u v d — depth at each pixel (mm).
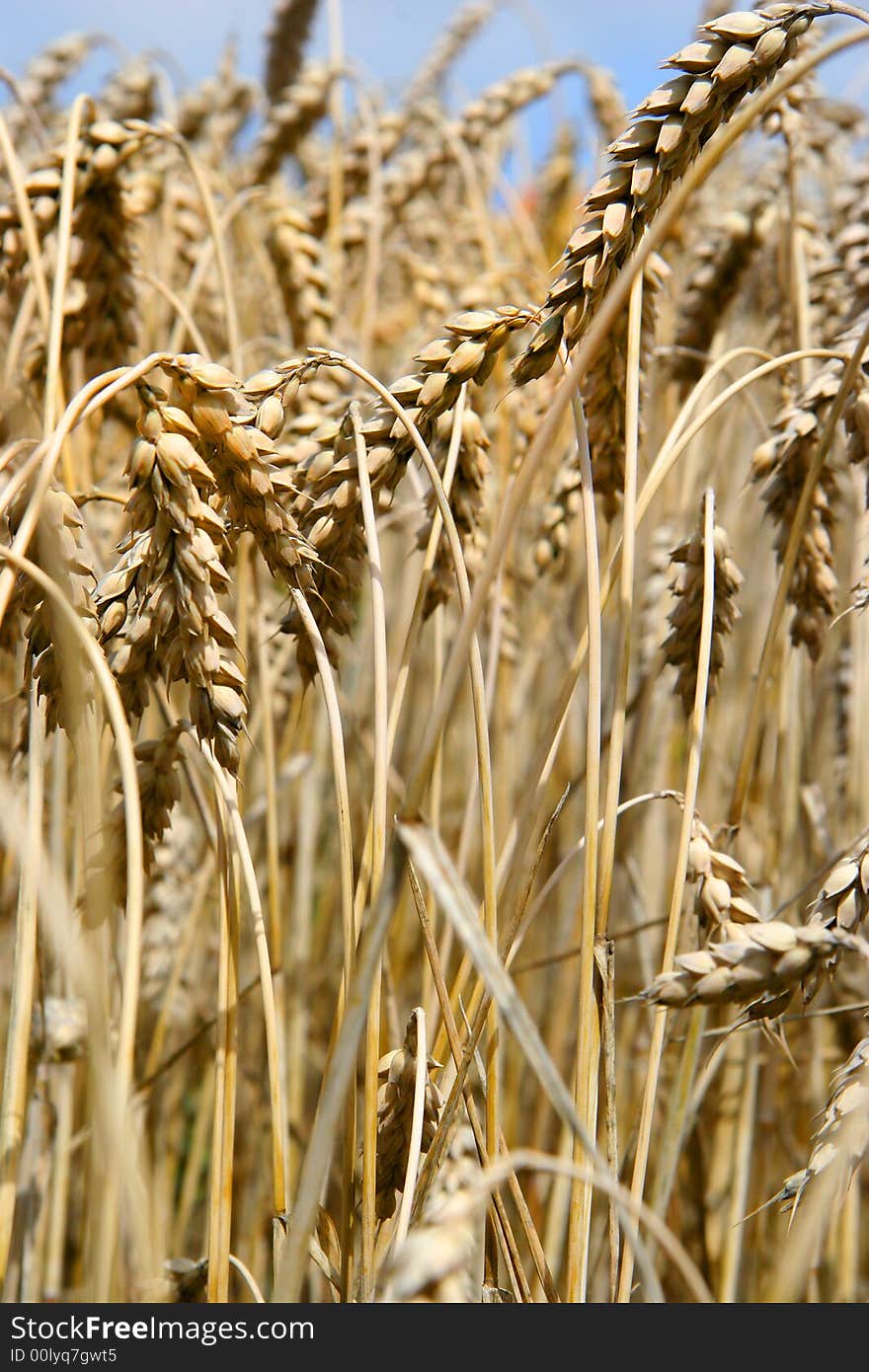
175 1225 1123
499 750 1226
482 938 818
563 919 1338
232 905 904
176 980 1059
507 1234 893
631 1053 1207
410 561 1308
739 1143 1059
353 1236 919
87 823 861
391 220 1742
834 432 938
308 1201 828
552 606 1431
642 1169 900
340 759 886
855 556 1267
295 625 909
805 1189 844
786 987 838
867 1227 1232
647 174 878
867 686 1116
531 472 819
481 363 894
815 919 874
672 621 956
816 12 891
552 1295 897
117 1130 805
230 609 1112
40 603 861
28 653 867
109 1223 850
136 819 821
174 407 861
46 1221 1032
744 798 961
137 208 1031
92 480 1097
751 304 1506
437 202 2045
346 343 1360
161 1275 932
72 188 965
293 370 892
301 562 883
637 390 908
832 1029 1165
